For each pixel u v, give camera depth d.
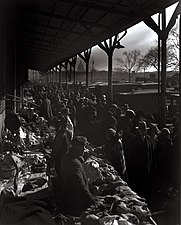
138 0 9.66
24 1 10.91
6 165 5.62
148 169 6.45
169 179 6.12
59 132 5.46
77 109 12.68
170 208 5.83
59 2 11.62
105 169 6.14
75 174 4.26
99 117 11.27
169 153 6.06
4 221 3.03
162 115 10.08
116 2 10.48
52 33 19.95
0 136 8.05
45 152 7.37
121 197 4.83
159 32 9.87
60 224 4.03
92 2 10.54
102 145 9.38
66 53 28.27
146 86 24.98
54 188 4.66
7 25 11.05
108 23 13.87
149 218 4.29
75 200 4.27
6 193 4.51
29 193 5.07
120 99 17.72
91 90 25.36
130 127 6.91
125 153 6.66
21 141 7.80
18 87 17.22
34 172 6.16
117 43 15.52
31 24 15.90
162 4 9.33
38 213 3.23
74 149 4.36
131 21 11.32
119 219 3.85
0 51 9.36
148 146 6.46
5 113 10.11
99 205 4.37
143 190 6.39
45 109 13.23
